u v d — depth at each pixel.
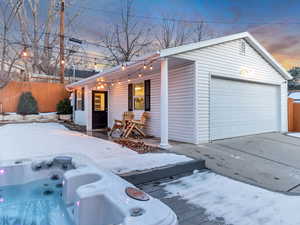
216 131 6.32
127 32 14.49
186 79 5.96
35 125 9.55
